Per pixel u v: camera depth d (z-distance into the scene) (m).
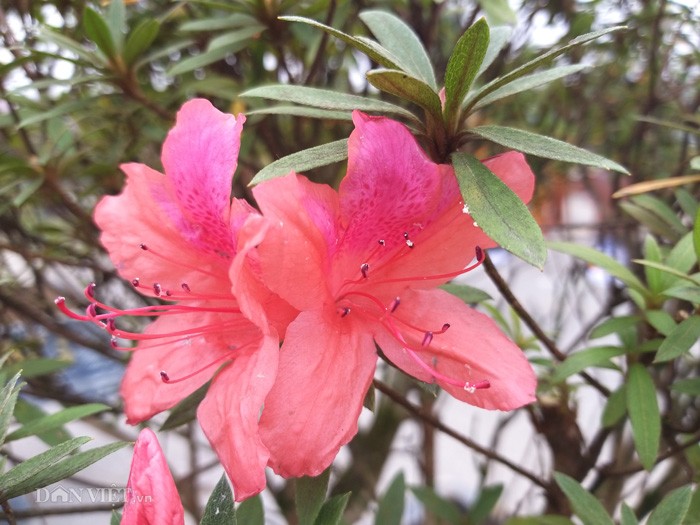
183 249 0.12
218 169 0.11
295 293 0.10
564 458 0.17
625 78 0.29
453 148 0.11
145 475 0.09
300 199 0.10
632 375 0.14
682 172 0.23
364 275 0.11
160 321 0.12
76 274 0.27
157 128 0.21
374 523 0.20
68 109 0.18
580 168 0.31
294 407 0.10
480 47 0.10
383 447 0.27
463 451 0.38
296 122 0.20
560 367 0.14
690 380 0.15
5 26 0.20
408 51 0.12
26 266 0.27
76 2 0.21
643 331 0.16
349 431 0.10
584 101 0.28
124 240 0.12
